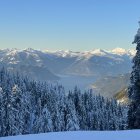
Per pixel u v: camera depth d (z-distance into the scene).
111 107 130.75
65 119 100.69
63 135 25.86
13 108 85.88
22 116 90.75
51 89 118.38
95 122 124.06
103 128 124.38
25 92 116.12
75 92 124.94
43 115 96.38
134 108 37.47
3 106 83.75
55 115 99.31
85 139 23.69
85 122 121.81
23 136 26.05
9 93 86.62
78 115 121.25
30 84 127.25
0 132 82.62
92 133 26.91
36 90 118.19
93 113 125.69
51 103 103.81
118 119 120.88
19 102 90.06
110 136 24.89
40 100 106.50
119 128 118.62
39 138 24.59
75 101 123.19
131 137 24.33
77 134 26.30
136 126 37.47
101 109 128.88
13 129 84.31
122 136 24.86
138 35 36.44
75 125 100.00
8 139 24.98
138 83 36.62
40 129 95.00
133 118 37.72
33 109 108.00
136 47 36.66
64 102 104.88
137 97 36.91
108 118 125.62
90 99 131.00
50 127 95.62
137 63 36.69
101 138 24.05
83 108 123.06
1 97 84.25
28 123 97.38
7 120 83.88
